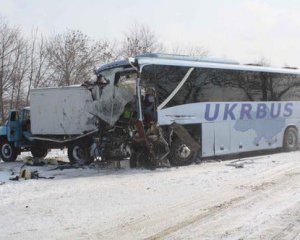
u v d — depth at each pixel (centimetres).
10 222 838
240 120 1816
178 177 1317
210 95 1708
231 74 1789
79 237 729
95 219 841
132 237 719
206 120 1691
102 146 1584
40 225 810
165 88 1571
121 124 1550
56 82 3775
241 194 1035
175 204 951
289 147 2039
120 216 859
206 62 1720
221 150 1744
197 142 1667
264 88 1920
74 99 1766
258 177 1273
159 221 813
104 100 1590
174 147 1589
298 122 2072
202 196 1026
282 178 1241
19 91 3628
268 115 1936
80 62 3828
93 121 1661
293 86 2048
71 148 1794
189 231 741
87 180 1319
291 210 862
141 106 1511
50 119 1873
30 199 1044
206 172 1401
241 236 704
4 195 1102
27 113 2064
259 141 1894
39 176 1440
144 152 1562
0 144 2144
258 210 871
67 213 895
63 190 1153
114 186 1196
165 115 1563
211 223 786
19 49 3644
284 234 709
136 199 1015
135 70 1515
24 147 2072
